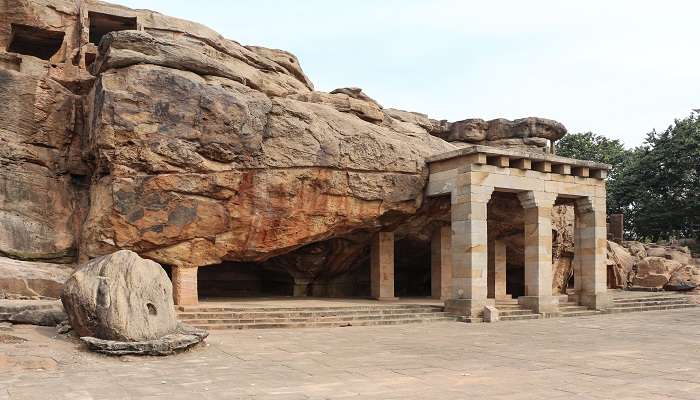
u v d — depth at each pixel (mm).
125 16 26703
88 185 21188
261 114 19594
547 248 23672
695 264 39094
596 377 10375
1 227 18656
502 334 17156
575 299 25953
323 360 12031
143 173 18156
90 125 19547
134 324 12375
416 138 24766
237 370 10758
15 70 21750
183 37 25828
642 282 35125
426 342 15156
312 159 20562
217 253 19641
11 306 14180
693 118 49000
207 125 18656
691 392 9125
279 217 20250
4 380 9469
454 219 22578
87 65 25594
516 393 8992
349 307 20719
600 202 25688
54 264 19234
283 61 28219
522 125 31547
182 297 19000
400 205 23125
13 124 19766
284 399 8422
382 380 9930
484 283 21766
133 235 18125
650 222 49094
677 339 16094
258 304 21188
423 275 33062
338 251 25922
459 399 8555
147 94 18109
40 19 25219
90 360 11297
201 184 18750
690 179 47719
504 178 22781
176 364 11352
